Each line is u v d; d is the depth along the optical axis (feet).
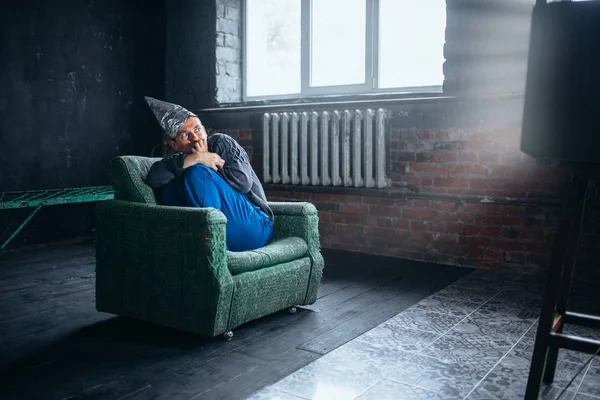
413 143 13.44
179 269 7.85
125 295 8.54
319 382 6.53
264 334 8.23
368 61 14.73
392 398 6.11
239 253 8.09
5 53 14.44
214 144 9.24
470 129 12.64
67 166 15.99
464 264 12.94
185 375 6.74
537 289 10.78
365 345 7.75
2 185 14.56
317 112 14.62
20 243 14.99
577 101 4.52
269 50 16.78
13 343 7.84
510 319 8.91
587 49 4.44
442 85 13.61
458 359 7.24
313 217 9.49
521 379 6.61
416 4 13.96
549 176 11.77
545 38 4.59
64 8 15.64
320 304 9.83
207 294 7.59
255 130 16.22
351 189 14.42
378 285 11.17
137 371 6.86
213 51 16.80
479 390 6.31
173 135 9.05
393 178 13.82
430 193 13.28
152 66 17.83
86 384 6.48
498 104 12.21
